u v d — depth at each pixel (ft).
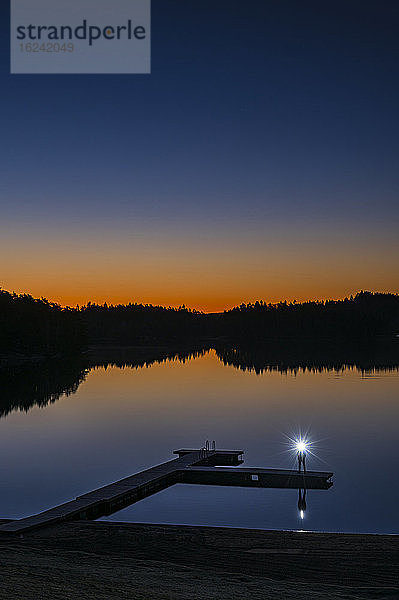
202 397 208.95
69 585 44.01
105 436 141.49
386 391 214.90
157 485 96.32
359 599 44.73
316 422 154.71
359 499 88.63
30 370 328.29
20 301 463.01
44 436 141.79
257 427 150.41
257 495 92.27
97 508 82.58
